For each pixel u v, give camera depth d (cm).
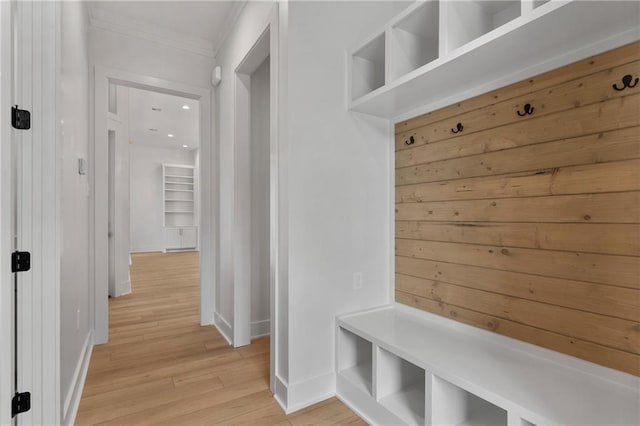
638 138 115
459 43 145
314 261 187
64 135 159
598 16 108
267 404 182
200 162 321
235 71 265
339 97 197
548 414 103
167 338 281
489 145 164
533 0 112
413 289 205
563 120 136
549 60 139
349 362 197
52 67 138
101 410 175
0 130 119
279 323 188
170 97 528
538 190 144
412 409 155
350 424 164
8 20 120
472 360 140
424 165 198
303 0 183
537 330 144
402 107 198
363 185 209
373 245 213
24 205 130
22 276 129
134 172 896
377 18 213
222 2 258
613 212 121
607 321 123
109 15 274
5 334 121
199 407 178
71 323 177
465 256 175
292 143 179
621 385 118
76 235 198
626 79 118
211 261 318
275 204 191
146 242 910
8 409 122
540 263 143
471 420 145
